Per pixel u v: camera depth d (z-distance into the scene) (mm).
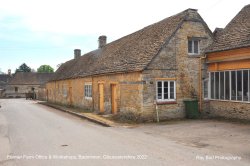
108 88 19938
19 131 13344
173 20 18141
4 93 78188
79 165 7480
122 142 10234
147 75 15672
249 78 14398
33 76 83312
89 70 25188
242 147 9141
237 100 15312
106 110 20359
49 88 47125
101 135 11789
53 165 7555
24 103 42656
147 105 15633
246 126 13258
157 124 14773
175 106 16500
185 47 17016
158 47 16266
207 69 17641
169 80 16375
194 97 17219
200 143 9867
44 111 25812
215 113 17078
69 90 31938
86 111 23328
